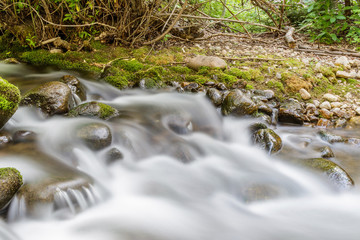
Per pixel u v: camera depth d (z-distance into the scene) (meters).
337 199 2.69
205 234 2.27
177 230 2.28
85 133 2.85
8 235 1.95
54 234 2.11
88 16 5.37
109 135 2.93
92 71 4.82
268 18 7.70
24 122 3.21
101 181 2.62
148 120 3.63
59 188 2.23
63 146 2.80
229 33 6.80
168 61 5.18
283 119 4.20
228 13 8.34
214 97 4.17
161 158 3.12
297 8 7.47
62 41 5.28
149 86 4.47
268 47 6.21
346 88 4.79
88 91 4.24
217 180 2.90
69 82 3.92
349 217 2.51
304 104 4.39
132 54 5.30
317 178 2.88
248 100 3.89
